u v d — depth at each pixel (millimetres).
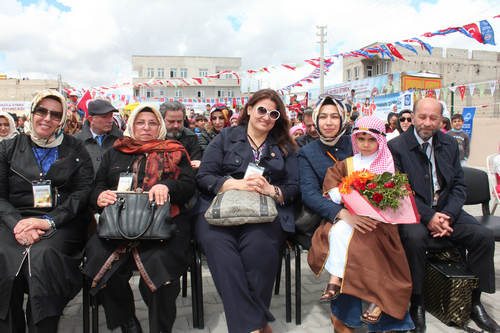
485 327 2307
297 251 2381
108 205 2092
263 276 2111
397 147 2693
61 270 1957
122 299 2115
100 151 3607
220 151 2631
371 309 2039
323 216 2357
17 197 2229
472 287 2350
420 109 2602
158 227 2016
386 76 12422
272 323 2400
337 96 2729
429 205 2639
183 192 2336
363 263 2049
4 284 1864
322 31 16938
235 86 47219
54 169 2256
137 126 2428
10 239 2002
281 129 2744
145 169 2361
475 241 2377
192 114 14234
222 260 2074
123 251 2049
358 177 2127
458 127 6902
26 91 40719
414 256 2252
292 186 2562
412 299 2350
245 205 2113
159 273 2018
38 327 1869
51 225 2070
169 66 45406
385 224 2156
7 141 2322
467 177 3242
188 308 2631
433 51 21812
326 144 2775
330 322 2416
